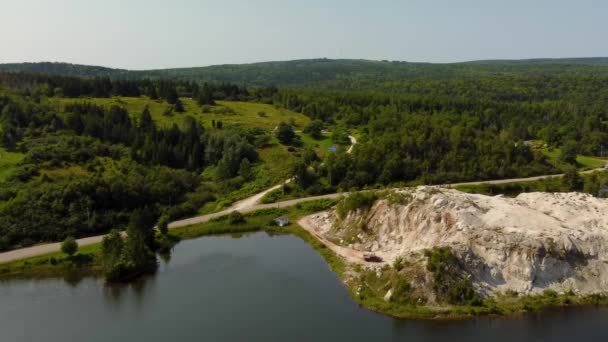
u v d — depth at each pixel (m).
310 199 122.69
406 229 86.38
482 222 79.19
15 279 80.25
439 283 67.69
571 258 72.81
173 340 59.66
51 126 147.75
